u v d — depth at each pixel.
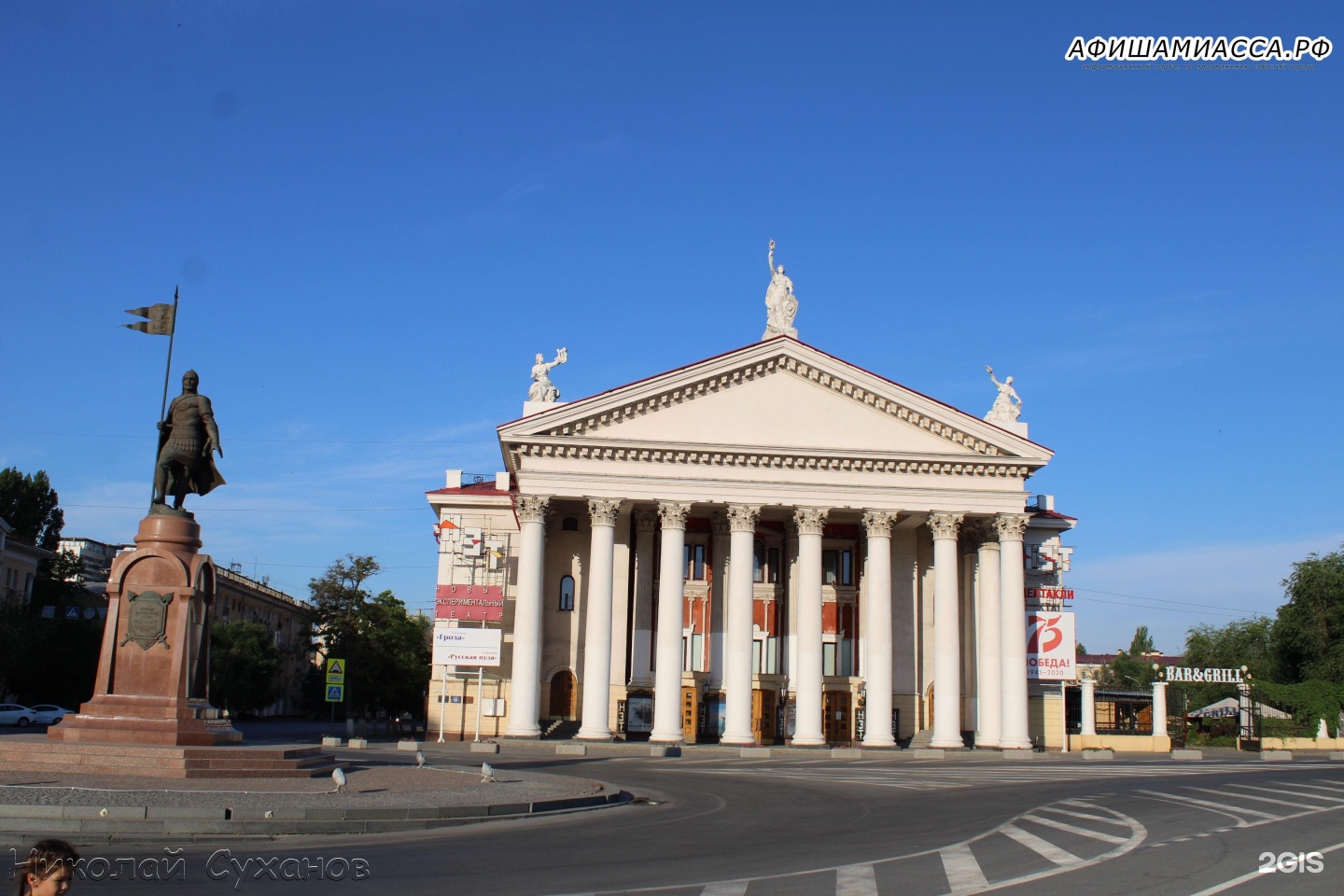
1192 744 76.31
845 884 14.25
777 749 53.16
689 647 64.50
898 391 58.25
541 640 59.56
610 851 17.48
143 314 25.72
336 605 84.50
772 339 58.50
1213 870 15.03
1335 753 58.53
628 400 57.19
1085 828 20.52
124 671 23.72
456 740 61.00
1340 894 13.09
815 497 57.72
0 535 79.31
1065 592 62.69
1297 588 89.62
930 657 63.78
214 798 19.45
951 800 28.02
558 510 62.88
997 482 58.72
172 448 24.92
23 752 22.62
